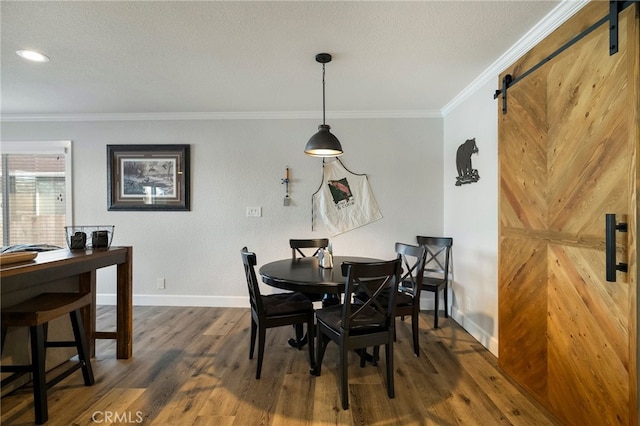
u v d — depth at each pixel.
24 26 1.96
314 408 1.86
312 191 3.77
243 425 1.71
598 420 1.50
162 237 3.82
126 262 2.45
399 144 3.73
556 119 1.77
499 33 2.04
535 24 1.94
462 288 3.18
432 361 2.43
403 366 2.35
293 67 2.54
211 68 2.56
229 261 3.80
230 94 3.16
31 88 2.99
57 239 3.91
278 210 3.78
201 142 3.80
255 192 3.79
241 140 3.79
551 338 1.80
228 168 3.79
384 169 3.74
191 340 2.81
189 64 2.49
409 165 3.73
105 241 2.35
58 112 3.71
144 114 3.77
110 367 2.32
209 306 3.80
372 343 1.94
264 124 3.78
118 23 1.93
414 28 1.98
